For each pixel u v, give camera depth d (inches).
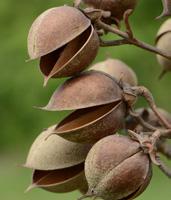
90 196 17.3
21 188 46.2
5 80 56.5
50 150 18.6
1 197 45.2
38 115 56.6
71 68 17.8
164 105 49.5
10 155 59.4
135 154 17.2
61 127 17.8
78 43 18.0
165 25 20.4
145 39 49.9
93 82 17.8
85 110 17.9
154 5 49.9
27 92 56.1
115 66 20.7
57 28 17.8
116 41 18.5
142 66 49.1
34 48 17.8
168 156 19.9
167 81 49.2
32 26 18.1
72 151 18.5
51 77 18.0
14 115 57.4
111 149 17.2
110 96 17.8
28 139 59.1
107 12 18.9
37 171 18.8
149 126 18.2
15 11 57.7
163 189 41.5
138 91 18.2
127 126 19.2
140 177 17.1
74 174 18.6
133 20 50.1
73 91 17.8
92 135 17.8
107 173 17.1
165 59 20.4
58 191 18.9
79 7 18.2
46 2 57.1
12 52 56.9
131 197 17.3
